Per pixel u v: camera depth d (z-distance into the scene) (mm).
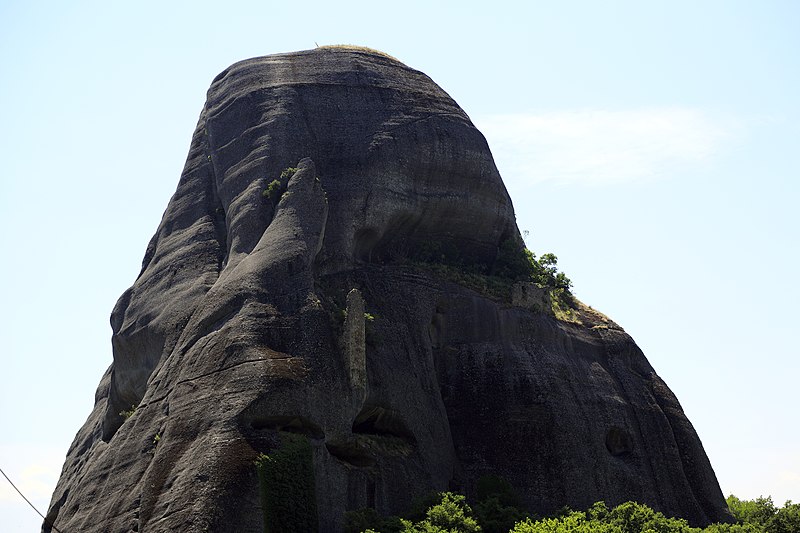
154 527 81812
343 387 88812
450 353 102312
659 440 104250
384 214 103188
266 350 88062
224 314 92062
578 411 101062
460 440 98938
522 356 102250
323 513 84938
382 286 100500
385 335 97250
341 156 104688
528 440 98312
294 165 103375
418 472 92625
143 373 101188
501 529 89812
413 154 106875
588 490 97562
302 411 86062
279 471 82688
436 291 103125
